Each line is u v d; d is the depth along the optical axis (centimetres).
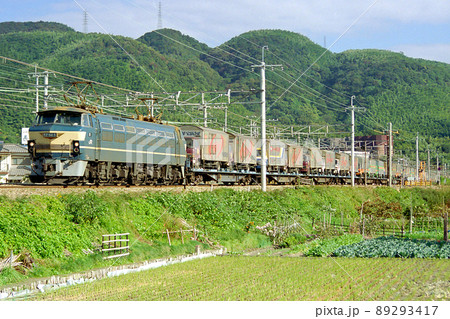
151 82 12594
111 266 2311
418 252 3303
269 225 3878
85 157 2736
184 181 3838
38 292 1817
